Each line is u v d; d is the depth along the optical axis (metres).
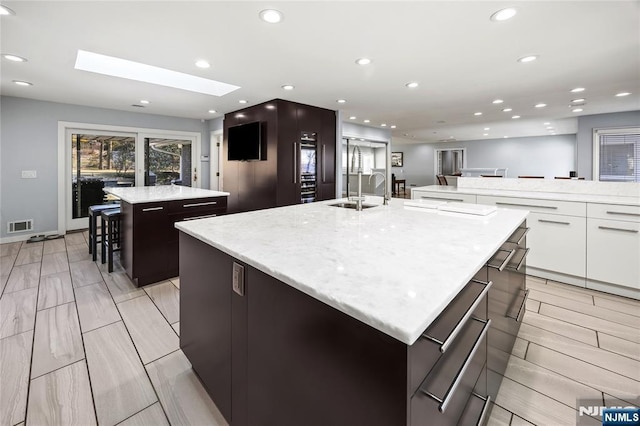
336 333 0.77
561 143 10.26
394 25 2.36
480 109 5.61
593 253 2.77
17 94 4.45
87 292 2.69
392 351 0.64
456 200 3.67
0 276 3.07
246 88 4.12
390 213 2.00
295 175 4.95
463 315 0.89
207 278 1.39
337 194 5.70
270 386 1.02
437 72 3.47
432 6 2.10
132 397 1.47
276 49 2.80
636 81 3.86
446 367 0.81
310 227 1.54
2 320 2.18
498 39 2.62
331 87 4.08
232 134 5.55
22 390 1.50
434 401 0.74
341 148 5.68
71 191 5.23
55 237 4.81
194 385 1.56
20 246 4.30
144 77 3.84
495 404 1.45
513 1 2.05
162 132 6.17
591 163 6.31
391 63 3.17
